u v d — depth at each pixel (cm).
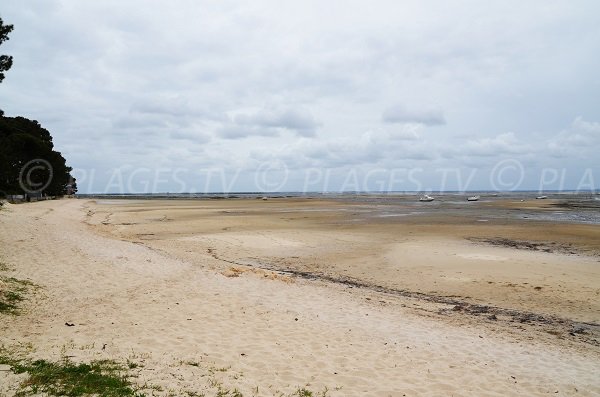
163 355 685
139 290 1102
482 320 1056
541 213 4641
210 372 628
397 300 1222
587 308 1163
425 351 803
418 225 3234
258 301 1069
